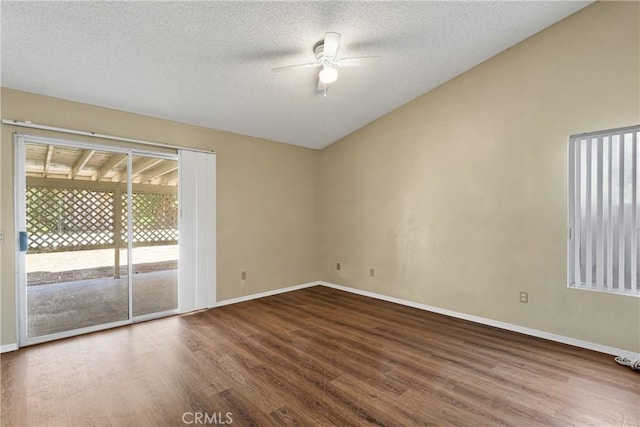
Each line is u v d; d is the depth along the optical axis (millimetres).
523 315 3291
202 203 4051
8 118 2838
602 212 2875
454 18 2793
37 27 2236
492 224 3504
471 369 2527
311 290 5176
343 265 5172
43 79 2801
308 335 3236
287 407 2033
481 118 3580
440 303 3963
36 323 3119
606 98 2793
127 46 2531
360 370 2512
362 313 3959
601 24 2812
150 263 3932
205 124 4074
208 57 2807
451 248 3850
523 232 3287
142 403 2064
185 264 3916
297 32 2627
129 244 3562
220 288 4266
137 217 3779
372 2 2457
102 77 2881
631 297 2691
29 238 3053
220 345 2979
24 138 2932
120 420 1897
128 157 3559
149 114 3646
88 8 2131
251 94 3529
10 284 2852
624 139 2766
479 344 3014
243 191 4523
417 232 4184
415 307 4207
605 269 2873
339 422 1892
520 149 3297
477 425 1865
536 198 3195
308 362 2645
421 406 2049
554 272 3090
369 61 3266
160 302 4008
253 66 3021
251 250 4613
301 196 5297
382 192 4598
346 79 3531
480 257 3602
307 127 4590
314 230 5500
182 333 3279
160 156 3797
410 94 4082
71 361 2639
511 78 3350
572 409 2014
